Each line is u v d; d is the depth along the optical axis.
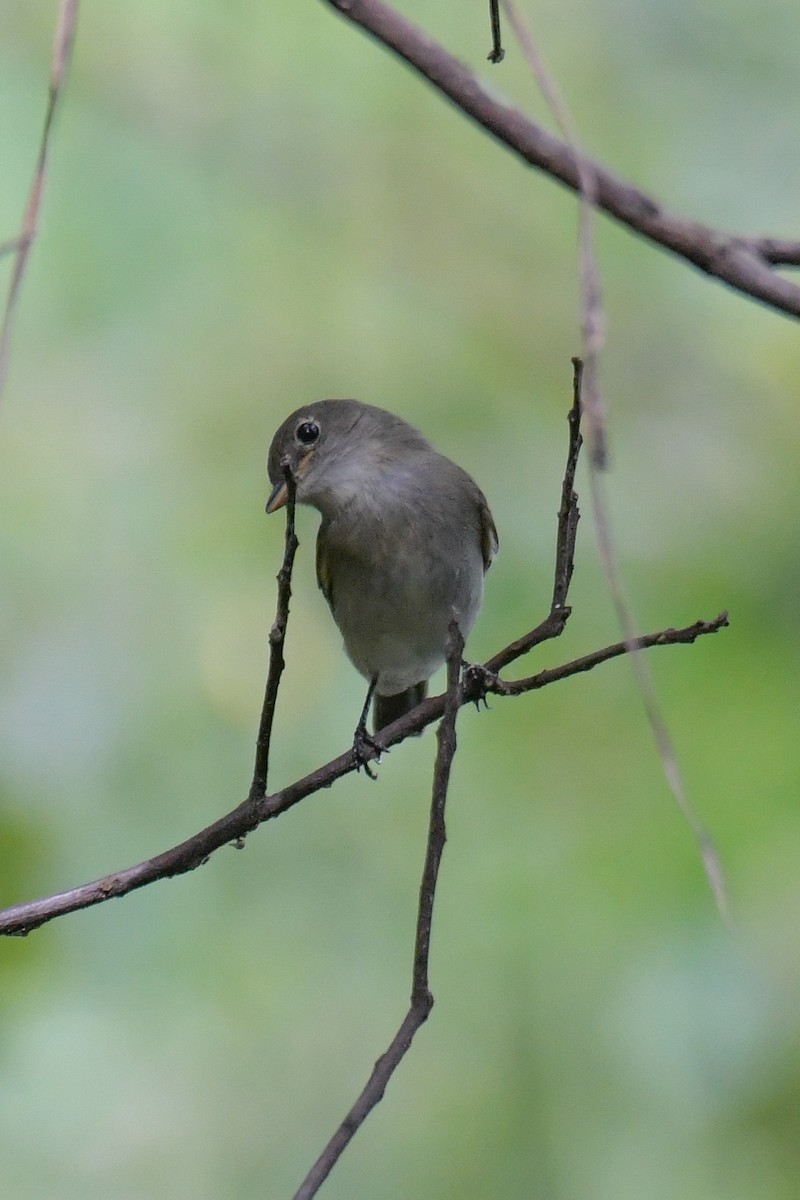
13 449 12.61
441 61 3.75
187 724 11.56
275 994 10.94
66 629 12.06
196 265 13.31
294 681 11.65
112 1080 10.56
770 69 13.40
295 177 13.80
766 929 9.62
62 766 11.20
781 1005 9.49
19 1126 10.43
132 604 12.18
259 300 13.43
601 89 13.52
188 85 13.62
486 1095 10.18
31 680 11.70
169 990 10.82
